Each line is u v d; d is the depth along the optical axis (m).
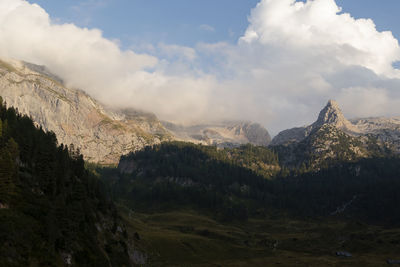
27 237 87.81
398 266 175.88
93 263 105.50
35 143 154.75
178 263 183.75
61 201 113.00
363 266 178.00
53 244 94.50
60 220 106.25
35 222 95.75
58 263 90.12
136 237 189.12
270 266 185.25
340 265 181.62
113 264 125.19
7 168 98.44
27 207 100.19
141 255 166.25
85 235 118.12
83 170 182.38
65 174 152.12
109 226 154.88
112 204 196.75
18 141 139.38
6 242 80.94
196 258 197.38
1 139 129.75
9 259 77.44
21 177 116.31
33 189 115.62
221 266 183.75
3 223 85.50
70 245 102.25
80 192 141.00
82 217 124.94
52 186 124.38
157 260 179.88
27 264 80.50
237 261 199.00
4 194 95.88
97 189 177.38
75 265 97.38
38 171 126.19
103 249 128.38
